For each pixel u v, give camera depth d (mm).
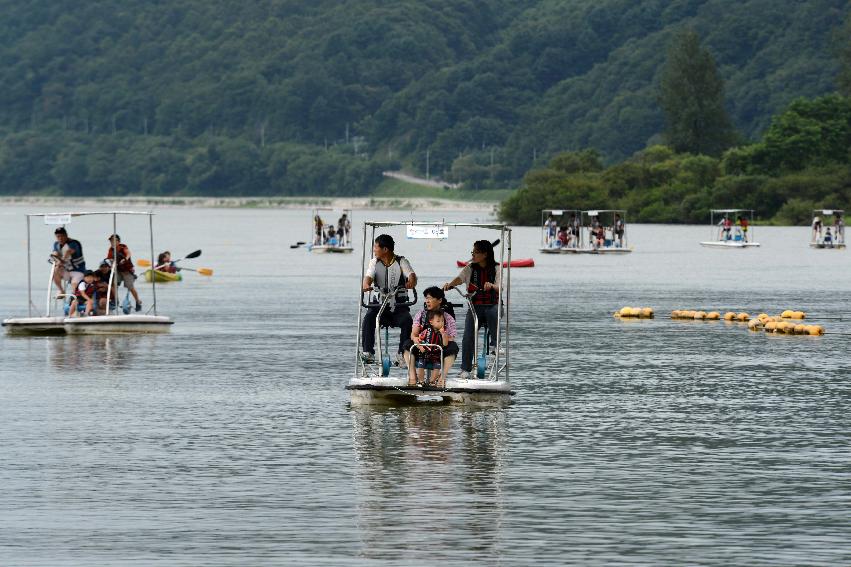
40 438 49500
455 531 36438
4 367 69938
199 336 86188
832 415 54875
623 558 34031
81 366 70375
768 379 65875
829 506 39188
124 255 92562
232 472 43625
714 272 172875
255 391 61219
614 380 65312
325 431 50812
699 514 38281
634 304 116188
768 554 34344
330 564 33500
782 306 113812
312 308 110688
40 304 115000
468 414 54781
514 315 104250
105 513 38406
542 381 64875
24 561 33781
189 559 33938
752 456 46281
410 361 56750
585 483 42094
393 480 42438
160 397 59438
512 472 43656
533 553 34406
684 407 56844
